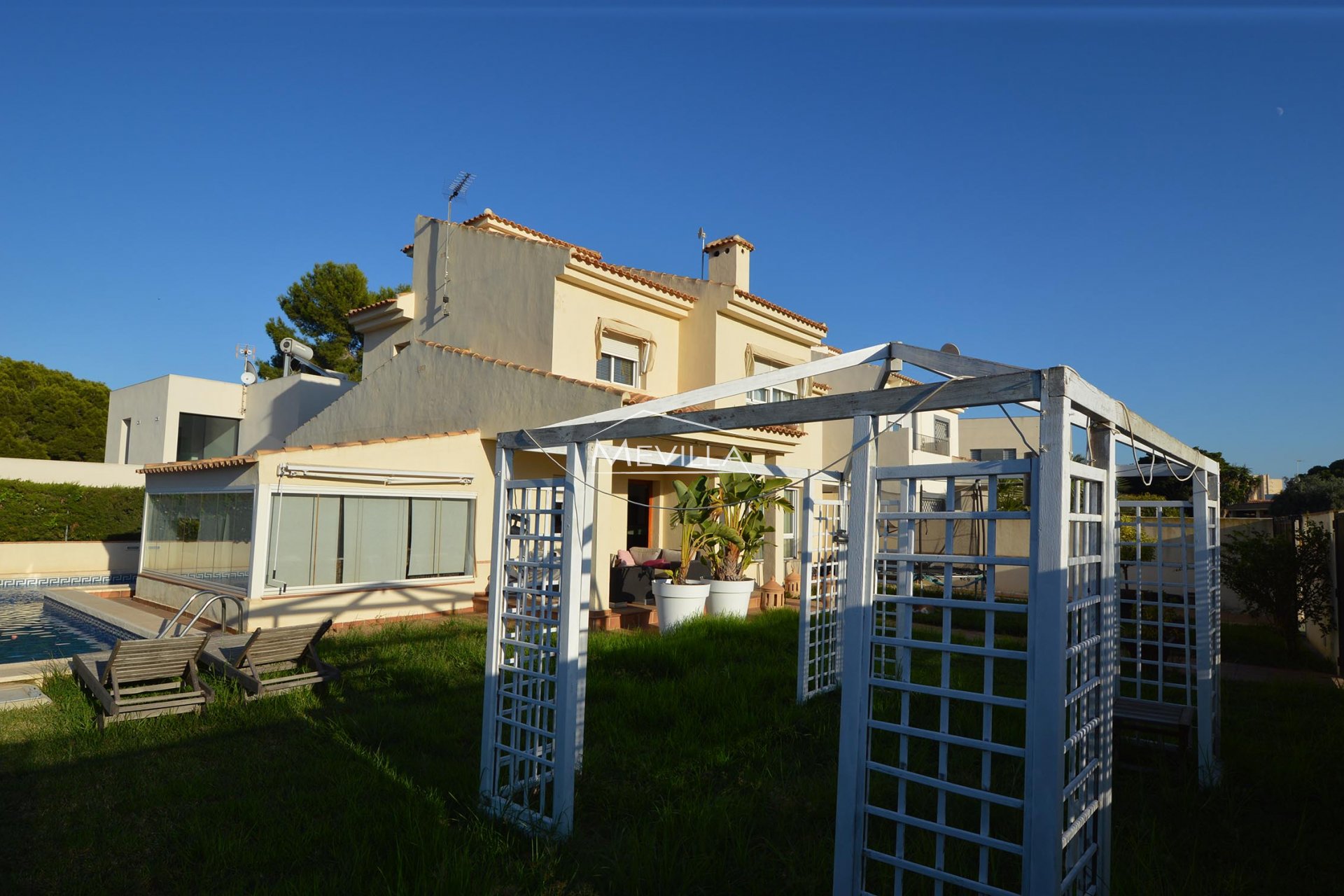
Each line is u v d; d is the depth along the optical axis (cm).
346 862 465
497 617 591
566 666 530
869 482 400
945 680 375
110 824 519
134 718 727
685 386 1836
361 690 862
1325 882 452
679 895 434
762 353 1938
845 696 398
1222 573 1235
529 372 1430
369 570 1352
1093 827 429
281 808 546
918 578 1711
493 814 544
